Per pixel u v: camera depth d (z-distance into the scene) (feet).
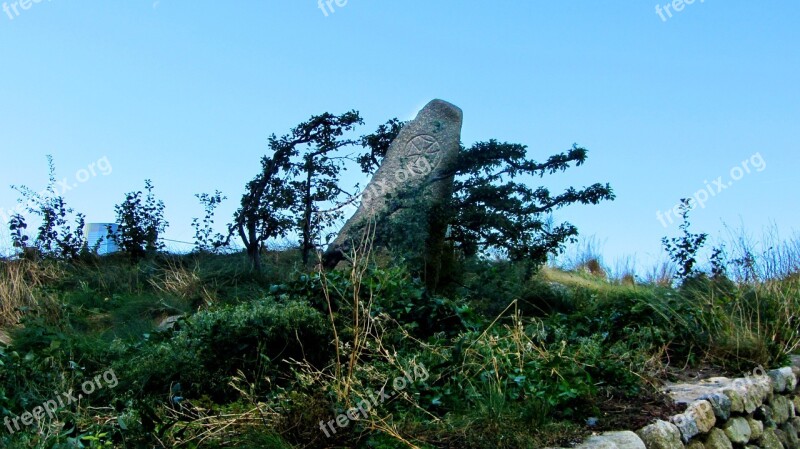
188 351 18.74
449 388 17.04
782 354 23.31
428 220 33.86
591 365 19.10
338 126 40.98
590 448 14.55
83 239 39.99
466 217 34.40
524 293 32.83
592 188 34.71
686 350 23.02
